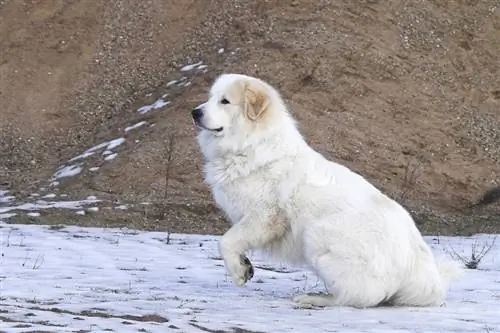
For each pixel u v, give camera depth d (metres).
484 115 26.73
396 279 8.15
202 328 6.54
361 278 8.07
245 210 8.63
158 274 10.95
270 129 8.60
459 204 22.92
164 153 22.98
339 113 25.06
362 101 25.69
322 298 8.30
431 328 7.09
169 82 27.72
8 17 30.59
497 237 17.84
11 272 10.42
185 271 11.29
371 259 8.07
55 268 11.03
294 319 7.35
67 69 28.88
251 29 28.78
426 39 28.86
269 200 8.54
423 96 26.56
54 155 25.47
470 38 29.48
